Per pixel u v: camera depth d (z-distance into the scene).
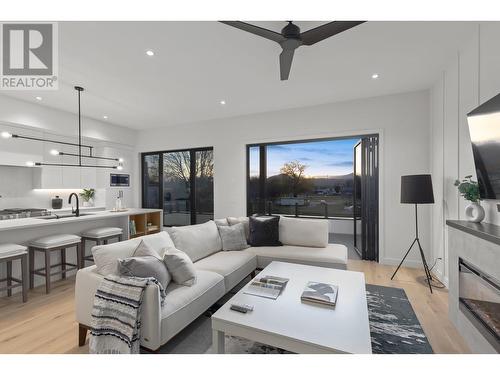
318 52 2.71
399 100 3.89
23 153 4.19
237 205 5.12
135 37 2.40
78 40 2.45
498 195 1.88
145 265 1.94
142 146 6.18
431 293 2.93
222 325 1.63
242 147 5.05
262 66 3.02
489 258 1.81
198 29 2.30
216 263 2.82
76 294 1.99
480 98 2.31
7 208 4.36
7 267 2.83
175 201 6.07
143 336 1.70
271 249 3.39
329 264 2.99
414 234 3.83
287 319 1.62
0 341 2.03
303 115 4.53
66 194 5.20
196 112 4.84
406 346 1.98
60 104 4.32
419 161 3.78
